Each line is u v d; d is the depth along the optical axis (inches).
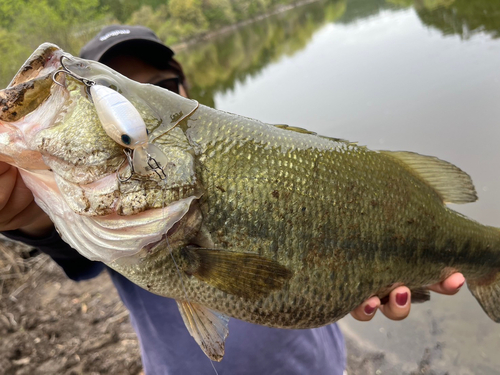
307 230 11.5
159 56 19.7
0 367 26.5
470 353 24.8
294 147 11.7
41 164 9.8
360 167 12.7
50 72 9.5
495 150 41.1
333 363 16.9
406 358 25.5
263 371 14.5
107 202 9.6
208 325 11.5
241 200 10.8
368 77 74.4
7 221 11.0
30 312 32.0
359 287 12.6
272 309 11.5
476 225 15.5
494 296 17.0
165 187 9.9
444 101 53.0
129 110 8.8
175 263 10.6
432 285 15.3
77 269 15.0
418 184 14.0
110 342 27.4
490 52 62.6
